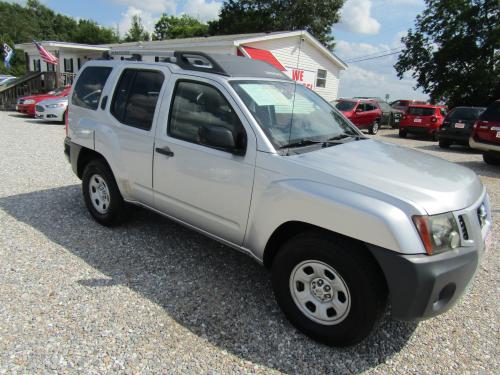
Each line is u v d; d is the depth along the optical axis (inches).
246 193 120.5
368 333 102.8
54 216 193.6
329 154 121.5
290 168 111.9
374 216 94.9
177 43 797.2
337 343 107.3
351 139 145.2
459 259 97.0
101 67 179.8
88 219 191.3
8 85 787.4
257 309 125.3
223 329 114.7
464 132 521.0
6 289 128.2
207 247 167.3
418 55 1342.3
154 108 149.9
